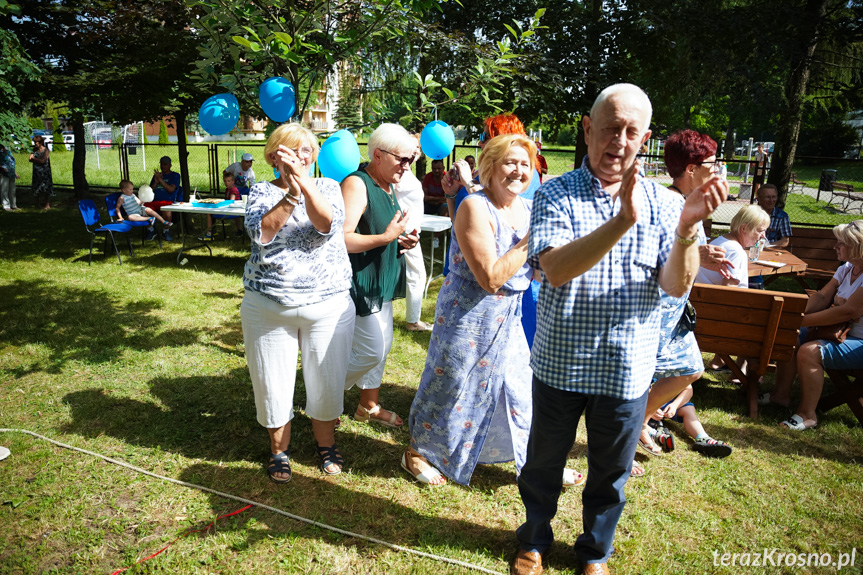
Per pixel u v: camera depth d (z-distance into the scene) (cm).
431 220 677
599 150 182
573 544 262
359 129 394
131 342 496
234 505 283
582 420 381
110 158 2639
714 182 159
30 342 491
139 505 281
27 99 980
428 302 645
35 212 1208
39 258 813
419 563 248
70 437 340
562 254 171
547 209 187
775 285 747
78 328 527
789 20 814
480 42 765
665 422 380
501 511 286
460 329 269
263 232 260
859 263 379
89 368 440
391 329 345
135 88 966
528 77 754
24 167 2014
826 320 372
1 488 290
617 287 189
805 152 2728
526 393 285
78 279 703
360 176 308
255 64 365
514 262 239
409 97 414
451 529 271
